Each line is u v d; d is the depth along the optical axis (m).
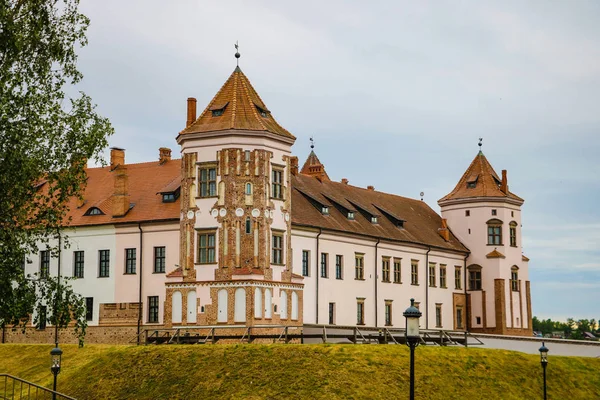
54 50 43.66
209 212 66.88
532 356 64.38
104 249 77.06
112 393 53.66
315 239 77.38
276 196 68.75
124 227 76.12
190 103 72.88
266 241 66.62
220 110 68.56
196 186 67.75
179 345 58.31
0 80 41.50
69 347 66.19
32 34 43.25
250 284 64.62
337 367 53.66
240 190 66.25
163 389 53.06
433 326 94.31
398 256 89.62
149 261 74.62
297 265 74.50
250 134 66.81
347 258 81.75
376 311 85.06
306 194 81.81
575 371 63.75
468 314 100.94
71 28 44.50
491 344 82.25
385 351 57.56
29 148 42.28
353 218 85.62
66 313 42.75
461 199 102.56
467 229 102.25
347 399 50.09
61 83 44.06
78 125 43.75
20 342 78.12
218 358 55.41
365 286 83.94
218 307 65.50
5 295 41.31
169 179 79.94
